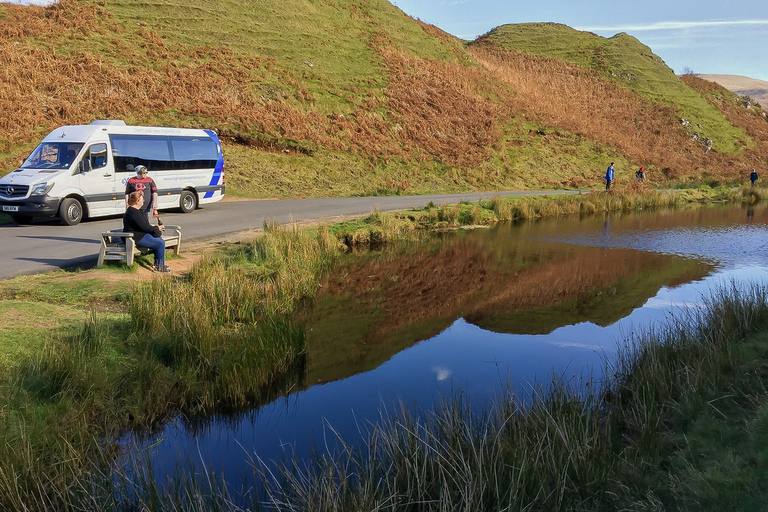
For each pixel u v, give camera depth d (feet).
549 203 80.28
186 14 121.49
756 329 22.72
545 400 17.49
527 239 55.67
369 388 20.63
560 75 208.23
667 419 16.46
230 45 116.67
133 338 21.65
